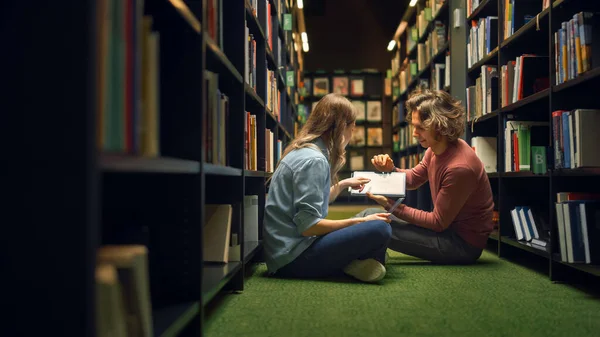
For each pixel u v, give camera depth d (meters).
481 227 2.31
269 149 2.74
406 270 2.18
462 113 2.36
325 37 9.17
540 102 2.50
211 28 1.42
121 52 0.69
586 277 1.91
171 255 1.18
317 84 8.80
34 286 0.58
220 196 1.82
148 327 0.80
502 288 1.79
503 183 2.69
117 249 0.79
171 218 1.18
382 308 1.48
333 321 1.34
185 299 1.17
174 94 1.15
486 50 3.03
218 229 1.71
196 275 1.17
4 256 0.58
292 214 1.92
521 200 2.67
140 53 0.78
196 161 1.11
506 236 2.63
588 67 1.74
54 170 0.58
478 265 2.34
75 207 0.57
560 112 1.94
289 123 4.60
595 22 1.74
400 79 6.61
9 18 0.58
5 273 0.58
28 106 0.58
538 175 2.16
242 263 1.74
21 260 0.58
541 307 1.51
